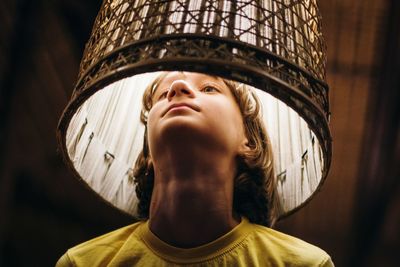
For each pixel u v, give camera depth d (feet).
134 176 5.58
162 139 4.68
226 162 4.87
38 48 13.16
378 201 15.97
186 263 4.67
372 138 14.88
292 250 4.75
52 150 15.89
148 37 3.88
